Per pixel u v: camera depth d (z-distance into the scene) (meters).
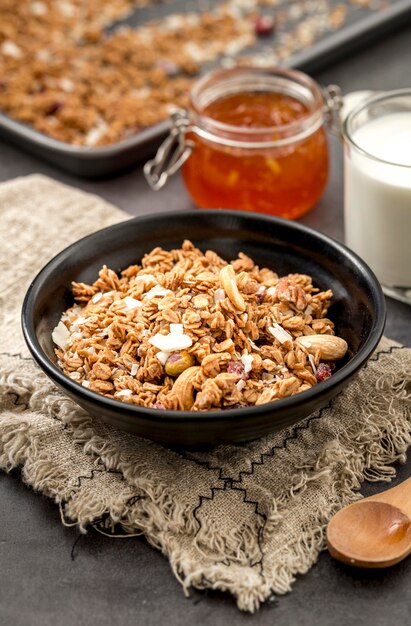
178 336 0.56
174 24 0.98
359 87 0.87
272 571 0.52
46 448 0.57
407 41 0.93
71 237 0.71
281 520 0.54
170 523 0.53
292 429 0.57
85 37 0.95
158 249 0.63
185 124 0.71
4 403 0.60
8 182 0.75
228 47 0.94
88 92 0.87
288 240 0.62
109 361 0.57
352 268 0.60
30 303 0.57
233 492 0.55
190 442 0.53
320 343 0.58
